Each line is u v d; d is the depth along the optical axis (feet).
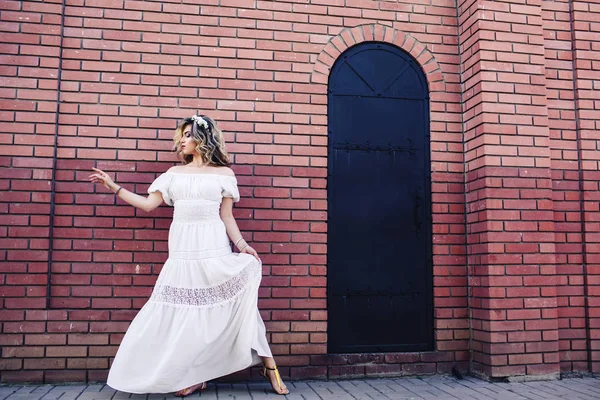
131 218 13.16
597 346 14.21
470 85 14.55
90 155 13.17
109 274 12.95
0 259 12.42
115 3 13.67
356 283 14.15
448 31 15.23
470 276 14.35
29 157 12.75
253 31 14.19
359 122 14.65
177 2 13.94
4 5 13.05
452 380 13.52
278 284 13.52
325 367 13.52
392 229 14.47
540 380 13.37
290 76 14.21
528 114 14.10
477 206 14.06
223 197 12.14
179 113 13.64
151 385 10.75
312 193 13.92
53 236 12.83
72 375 12.52
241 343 11.46
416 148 14.82
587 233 14.58
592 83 15.14
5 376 12.27
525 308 13.48
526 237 13.69
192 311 11.27
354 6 14.79
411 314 14.30
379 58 14.90
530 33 14.42
